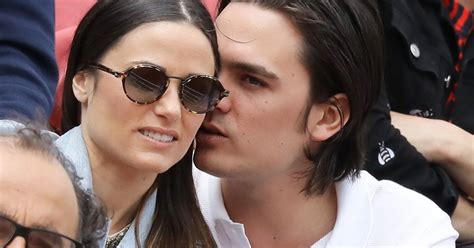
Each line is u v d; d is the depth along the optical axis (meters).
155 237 6.91
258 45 7.00
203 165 7.21
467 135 10.59
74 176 5.21
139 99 6.21
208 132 7.16
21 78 7.81
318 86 7.25
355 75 7.33
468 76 11.16
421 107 10.87
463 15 11.33
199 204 7.57
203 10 6.54
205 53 6.43
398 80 10.80
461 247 10.57
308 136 7.37
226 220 7.70
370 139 9.77
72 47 6.62
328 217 7.82
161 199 7.00
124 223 6.79
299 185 7.60
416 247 7.77
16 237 4.72
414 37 10.83
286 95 7.12
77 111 6.87
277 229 7.77
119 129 6.29
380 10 10.54
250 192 7.60
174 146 6.38
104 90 6.32
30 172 4.83
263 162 7.24
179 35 6.28
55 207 4.85
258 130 7.13
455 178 10.57
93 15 6.46
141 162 6.29
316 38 7.10
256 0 7.14
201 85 6.38
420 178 9.98
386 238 7.80
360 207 7.75
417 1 10.95
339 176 7.71
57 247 4.86
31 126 5.43
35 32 8.17
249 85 7.09
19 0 8.16
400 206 7.94
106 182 6.49
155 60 6.22
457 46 11.18
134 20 6.29
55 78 8.31
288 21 7.07
